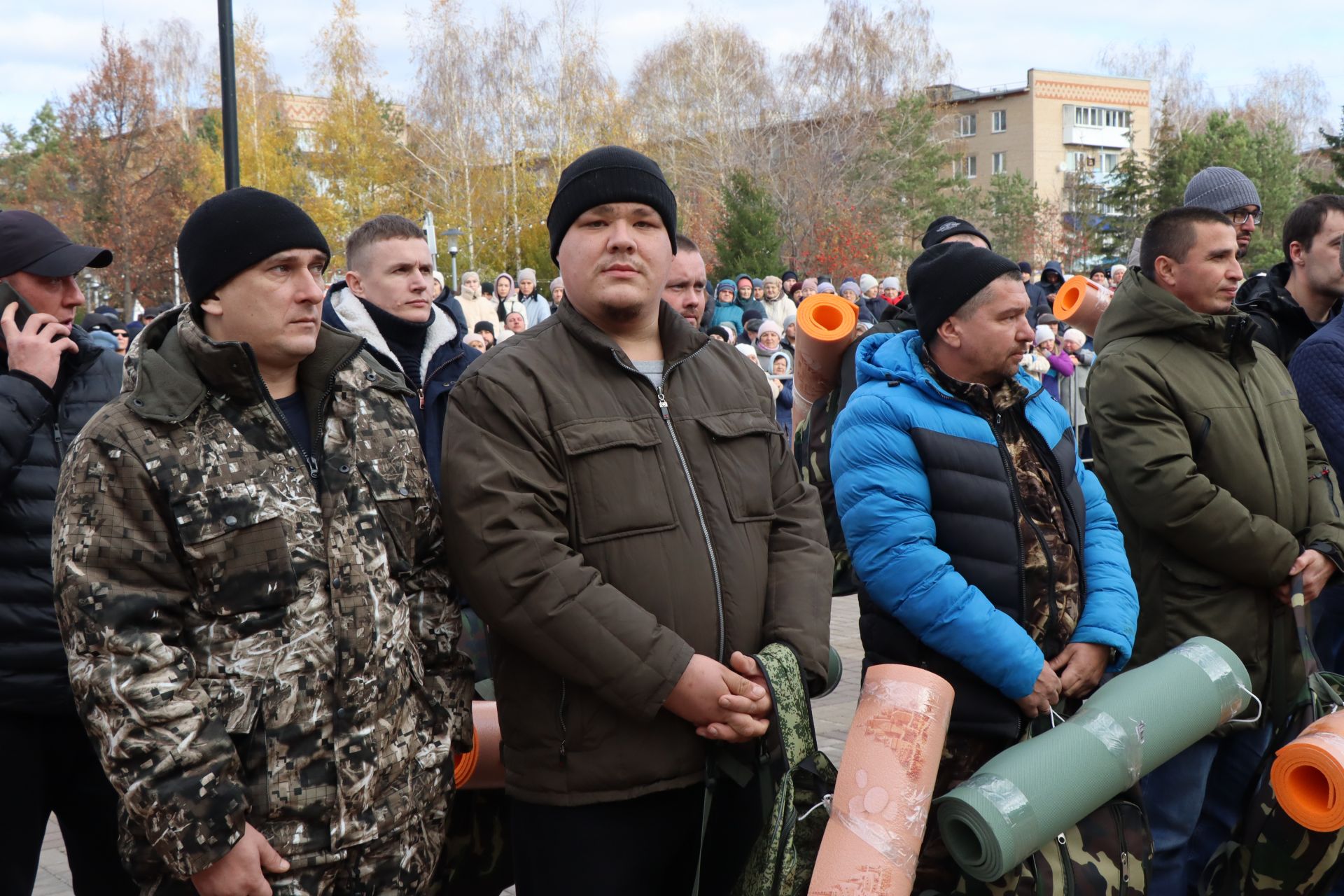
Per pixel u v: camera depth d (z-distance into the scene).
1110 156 82.12
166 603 2.08
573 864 2.42
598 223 2.56
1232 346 3.55
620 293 2.53
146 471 2.09
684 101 47.44
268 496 2.16
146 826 1.99
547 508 2.40
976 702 2.90
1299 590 3.33
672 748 2.42
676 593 2.44
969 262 3.00
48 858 4.09
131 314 46.88
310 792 2.12
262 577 2.13
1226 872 3.20
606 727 2.40
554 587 2.33
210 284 2.20
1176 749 2.79
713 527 2.52
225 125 9.77
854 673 6.10
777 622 2.57
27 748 2.90
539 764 2.45
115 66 47.06
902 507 2.94
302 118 59.78
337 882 2.19
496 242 43.41
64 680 2.88
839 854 2.31
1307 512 3.57
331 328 2.38
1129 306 3.60
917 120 44.62
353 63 45.91
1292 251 4.56
